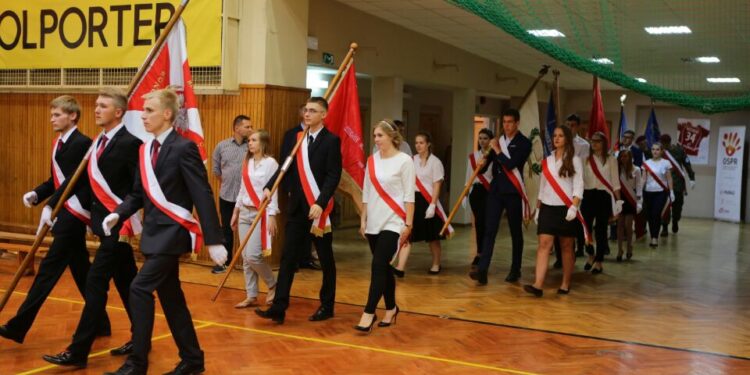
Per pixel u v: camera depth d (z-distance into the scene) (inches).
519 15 414.9
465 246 446.6
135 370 162.1
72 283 285.6
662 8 386.6
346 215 531.5
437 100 673.0
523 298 288.8
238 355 197.9
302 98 350.0
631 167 399.5
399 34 488.4
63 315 233.8
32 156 385.4
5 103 390.3
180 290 173.6
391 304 234.1
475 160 347.9
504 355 206.2
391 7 424.2
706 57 548.7
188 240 167.6
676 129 784.9
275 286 253.9
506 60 619.5
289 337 217.9
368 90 566.3
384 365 193.0
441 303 274.2
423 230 330.0
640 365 199.9
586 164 352.5
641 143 533.6
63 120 194.1
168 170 165.6
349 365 192.1
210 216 164.9
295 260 234.8
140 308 163.0
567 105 836.6
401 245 224.4
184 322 172.7
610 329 241.0
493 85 640.4
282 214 337.1
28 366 181.8
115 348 197.8
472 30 483.8
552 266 378.0
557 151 289.3
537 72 693.3
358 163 264.4
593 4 380.8
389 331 229.3
